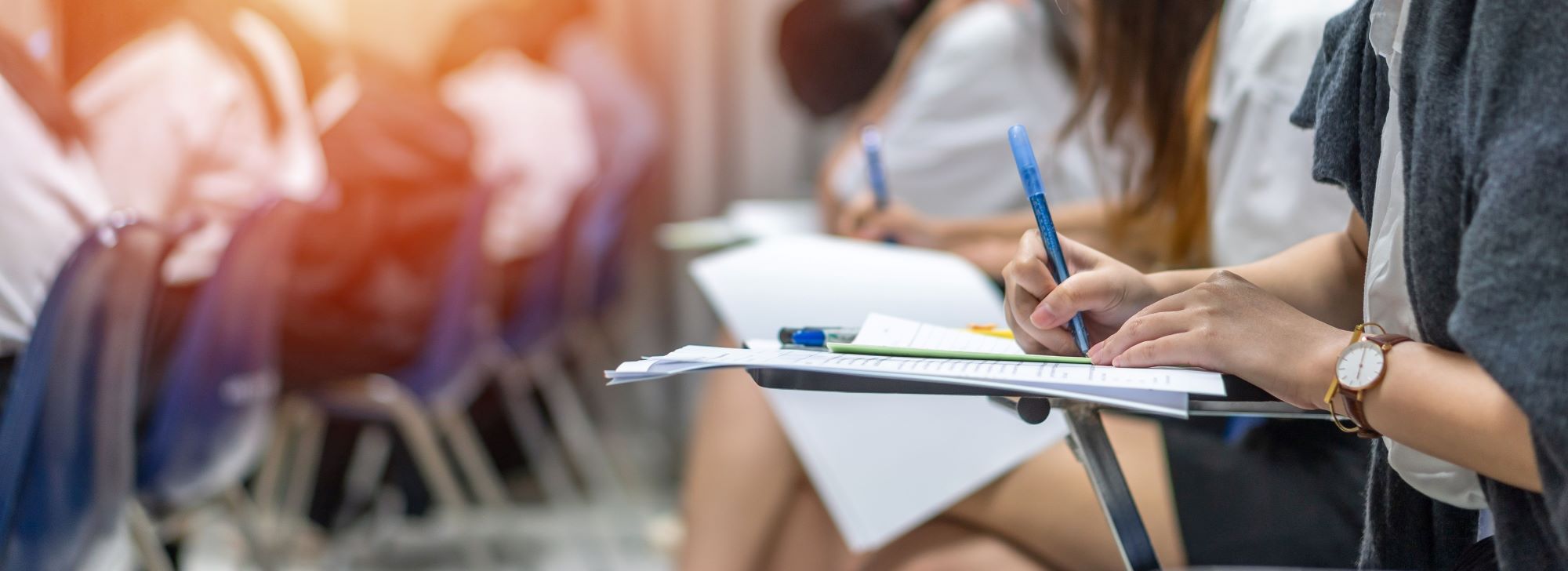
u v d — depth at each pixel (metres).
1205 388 0.59
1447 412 0.57
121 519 1.24
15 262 1.22
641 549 2.71
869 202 1.71
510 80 3.04
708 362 0.63
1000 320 1.16
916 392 0.61
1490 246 0.52
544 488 3.14
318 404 2.09
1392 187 0.66
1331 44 0.76
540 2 3.13
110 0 1.72
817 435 1.23
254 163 1.91
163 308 1.60
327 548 2.57
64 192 1.28
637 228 3.44
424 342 2.11
